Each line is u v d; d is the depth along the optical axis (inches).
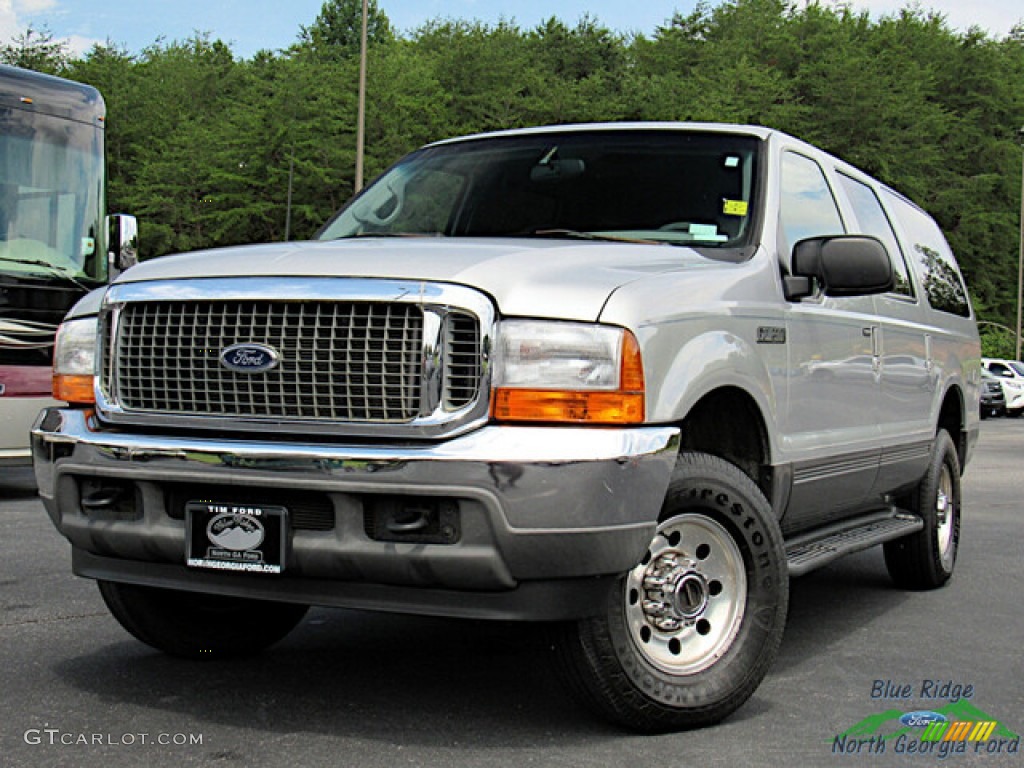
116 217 436.1
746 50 2783.0
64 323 169.5
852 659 200.7
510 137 216.1
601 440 139.6
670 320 151.7
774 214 192.1
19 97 428.5
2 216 414.0
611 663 147.3
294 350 147.0
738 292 171.5
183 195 1897.1
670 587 155.6
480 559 137.9
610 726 155.8
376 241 167.5
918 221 281.9
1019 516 402.3
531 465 136.6
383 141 1908.2
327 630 212.8
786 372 181.9
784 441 181.8
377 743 149.1
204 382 152.5
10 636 204.2
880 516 243.0
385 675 182.1
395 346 142.9
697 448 175.9
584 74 3321.9
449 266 144.9
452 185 208.5
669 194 193.9
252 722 157.6
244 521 147.1
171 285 155.9
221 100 2390.5
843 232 223.3
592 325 142.9
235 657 192.5
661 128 207.3
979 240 2581.2
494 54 2391.7
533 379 140.6
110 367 159.8
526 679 180.4
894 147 2458.2
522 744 149.4
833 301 202.7
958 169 2706.7
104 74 2176.4
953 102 2834.6
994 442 871.1
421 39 3193.9
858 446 210.5
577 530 138.2
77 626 212.2
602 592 144.8
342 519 142.4
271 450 143.9
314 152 1813.5
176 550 152.2
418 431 140.7
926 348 253.1
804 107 2412.6
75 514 159.8
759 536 162.2
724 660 159.3
